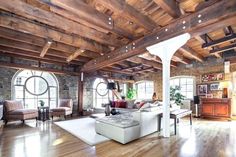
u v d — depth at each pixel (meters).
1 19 3.25
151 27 3.55
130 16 2.97
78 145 3.38
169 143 3.47
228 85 6.52
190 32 3.08
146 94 10.03
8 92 6.34
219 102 6.34
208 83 7.14
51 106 7.54
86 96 8.54
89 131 4.49
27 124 5.53
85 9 2.83
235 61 6.20
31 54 5.87
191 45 5.41
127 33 3.91
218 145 3.32
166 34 3.40
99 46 5.14
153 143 3.48
